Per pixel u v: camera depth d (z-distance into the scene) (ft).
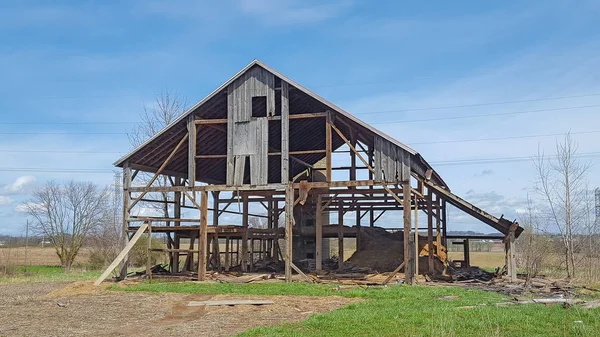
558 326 38.34
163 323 44.42
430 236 85.20
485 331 36.14
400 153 72.49
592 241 92.48
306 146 97.91
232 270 93.66
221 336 37.52
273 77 77.71
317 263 85.05
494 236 95.61
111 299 59.00
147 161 84.84
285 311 49.49
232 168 78.13
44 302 57.72
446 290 63.05
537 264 90.74
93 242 149.38
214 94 79.30
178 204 90.89
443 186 96.89
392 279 76.64
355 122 73.56
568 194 92.32
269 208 104.68
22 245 168.35
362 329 38.06
